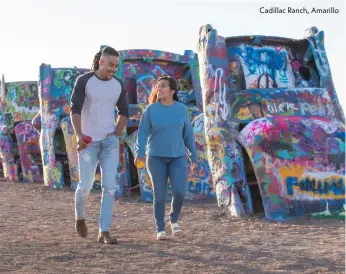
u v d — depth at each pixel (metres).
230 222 8.08
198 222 8.16
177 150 6.71
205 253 5.87
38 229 7.71
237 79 9.33
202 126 11.59
